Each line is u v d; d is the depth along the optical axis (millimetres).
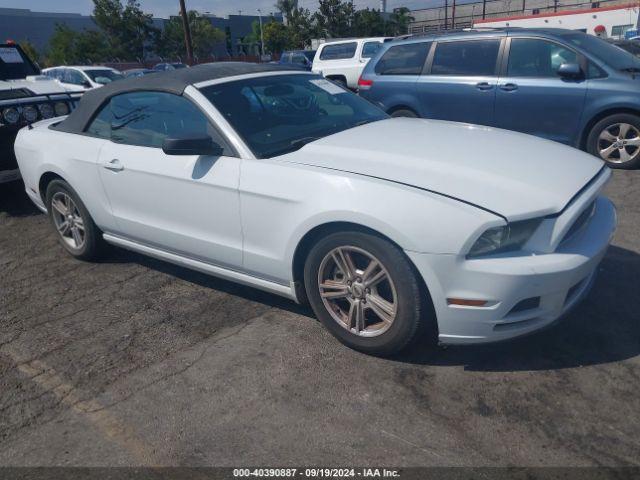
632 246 4340
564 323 3295
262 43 44719
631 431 2441
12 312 3922
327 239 3004
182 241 3738
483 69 7016
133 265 4602
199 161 3471
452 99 7250
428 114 7520
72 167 4273
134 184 3852
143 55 39156
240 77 3887
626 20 26609
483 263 2633
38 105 5992
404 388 2822
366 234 2855
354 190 2867
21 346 3465
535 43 6691
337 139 3508
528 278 2609
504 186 2834
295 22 43219
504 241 2664
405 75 7656
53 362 3264
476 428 2520
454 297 2703
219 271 3688
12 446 2604
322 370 3012
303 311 3652
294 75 4250
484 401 2691
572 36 6688
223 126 3449
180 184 3561
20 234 5516
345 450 2447
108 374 3109
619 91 6152
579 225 2936
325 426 2598
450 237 2635
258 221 3252
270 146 3410
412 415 2629
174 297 3980
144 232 3971
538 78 6637
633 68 6367
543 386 2766
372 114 4266
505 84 6797
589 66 6375
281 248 3203
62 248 5066
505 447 2400
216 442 2545
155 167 3678
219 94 3648
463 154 3193
